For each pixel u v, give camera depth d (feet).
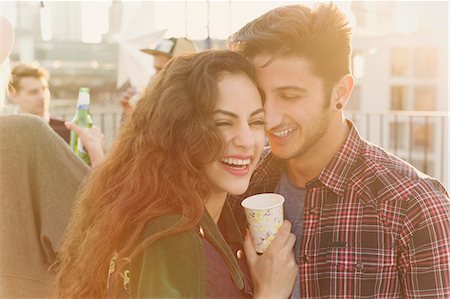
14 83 14.66
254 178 5.65
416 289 4.57
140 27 19.80
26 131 5.30
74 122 7.52
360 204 4.82
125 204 4.31
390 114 20.95
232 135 4.54
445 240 4.53
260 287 4.91
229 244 5.11
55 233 5.19
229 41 5.07
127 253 4.19
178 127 4.42
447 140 20.36
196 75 4.46
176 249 4.09
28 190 5.29
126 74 19.80
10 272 5.26
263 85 4.79
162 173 4.35
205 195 4.49
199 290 4.08
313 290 4.91
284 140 4.93
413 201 4.62
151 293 3.96
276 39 4.70
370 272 4.71
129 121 4.75
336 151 5.03
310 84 4.77
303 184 5.25
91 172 4.98
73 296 4.64
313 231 4.97
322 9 4.82
